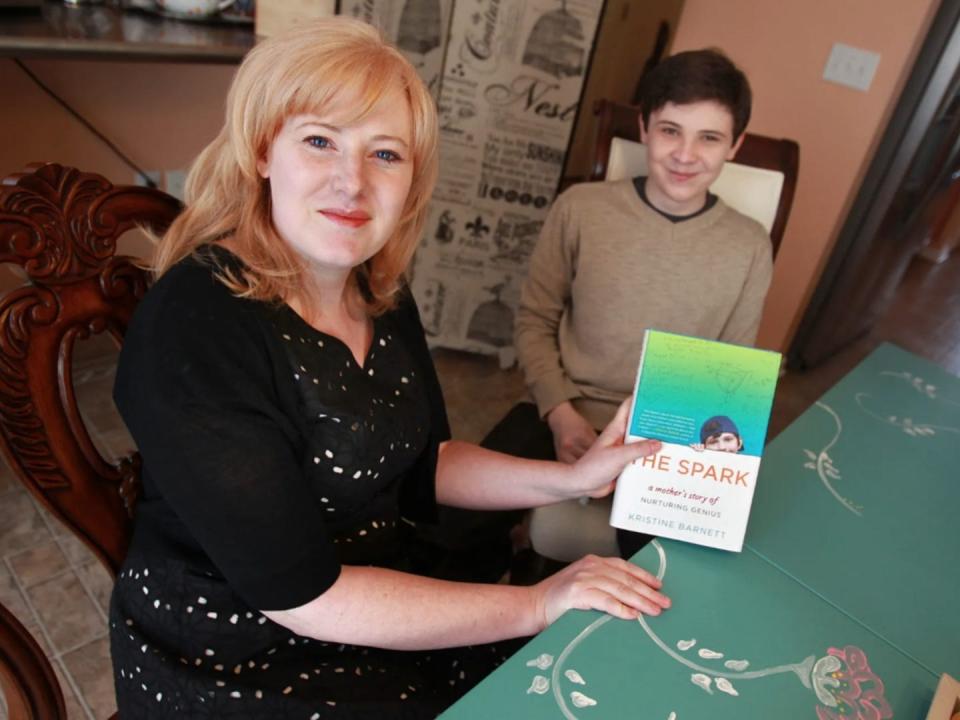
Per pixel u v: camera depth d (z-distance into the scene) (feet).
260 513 2.38
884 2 7.28
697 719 2.14
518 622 2.64
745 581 2.71
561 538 4.15
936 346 11.03
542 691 2.15
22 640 2.60
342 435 2.75
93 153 6.14
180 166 6.70
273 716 2.56
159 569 2.71
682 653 2.35
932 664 2.48
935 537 3.16
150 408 2.39
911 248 10.46
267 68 2.46
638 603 2.49
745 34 8.28
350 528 2.99
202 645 2.65
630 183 4.64
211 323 2.49
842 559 2.92
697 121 4.01
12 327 2.53
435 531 3.89
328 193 2.53
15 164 5.80
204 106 6.57
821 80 7.92
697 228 4.48
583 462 3.05
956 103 8.07
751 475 2.74
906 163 8.01
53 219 2.59
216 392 2.39
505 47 6.70
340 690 2.69
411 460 3.19
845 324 9.93
